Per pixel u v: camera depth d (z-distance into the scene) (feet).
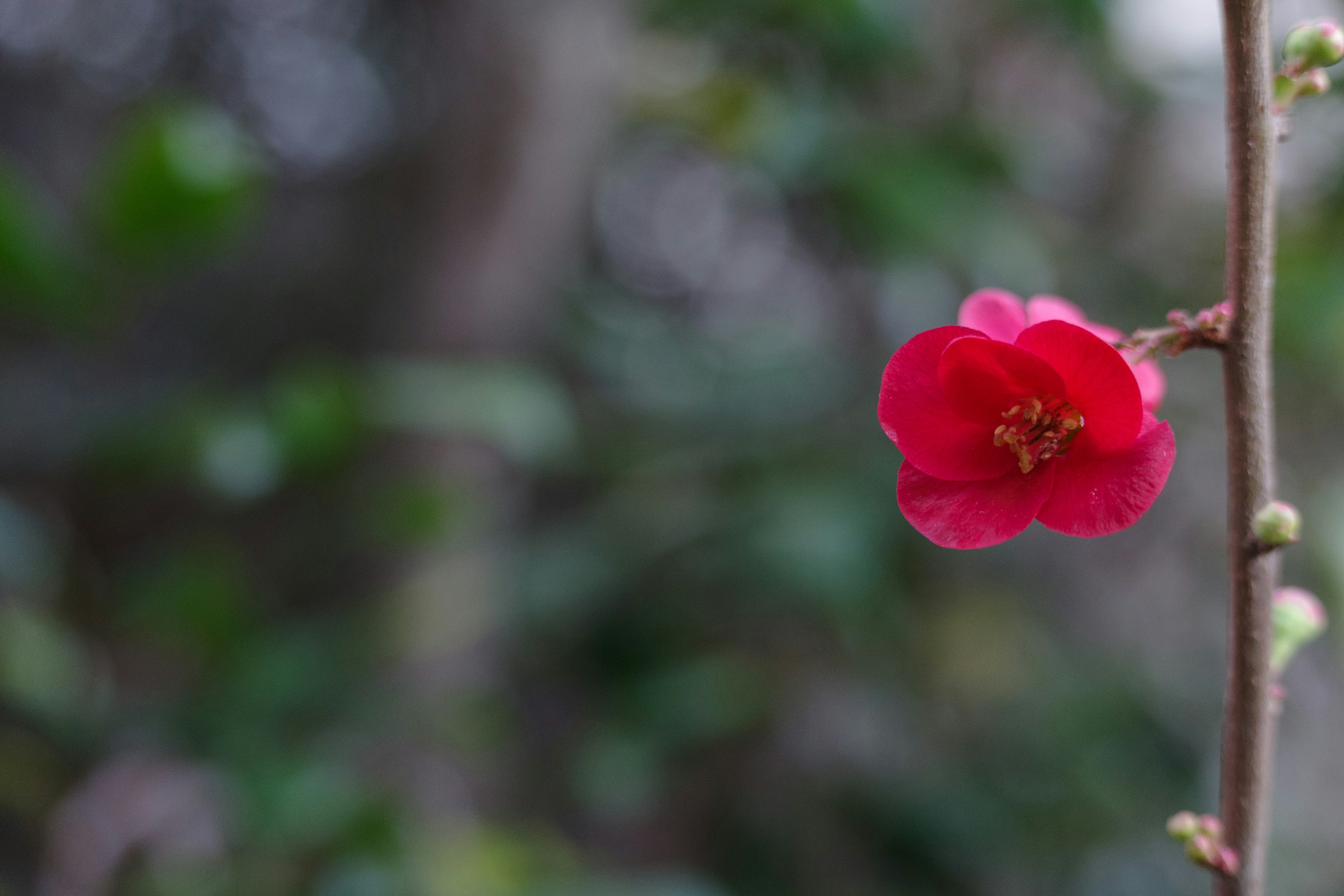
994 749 3.11
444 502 2.32
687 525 2.70
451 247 2.74
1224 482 3.45
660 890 2.09
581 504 3.77
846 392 2.99
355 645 2.42
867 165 2.48
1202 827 1.52
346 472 2.59
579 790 2.64
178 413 2.07
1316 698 3.82
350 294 4.20
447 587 2.52
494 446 2.74
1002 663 3.17
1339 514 2.92
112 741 2.30
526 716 3.34
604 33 2.78
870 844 2.98
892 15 2.47
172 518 3.54
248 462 2.00
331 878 2.03
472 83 2.74
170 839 2.34
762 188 3.17
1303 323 2.76
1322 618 1.57
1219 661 3.56
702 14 2.75
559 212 2.84
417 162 3.11
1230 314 1.50
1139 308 3.02
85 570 2.99
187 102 2.24
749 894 3.02
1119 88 3.02
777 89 2.73
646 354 3.51
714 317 4.30
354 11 4.35
